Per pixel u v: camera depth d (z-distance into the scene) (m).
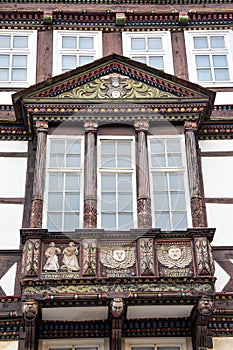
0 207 15.18
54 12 18.25
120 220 14.20
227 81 17.52
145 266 13.33
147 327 13.76
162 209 14.40
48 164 14.83
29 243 13.56
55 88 15.61
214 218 15.17
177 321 13.81
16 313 13.80
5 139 16.09
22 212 15.15
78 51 17.95
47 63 17.70
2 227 14.94
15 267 14.47
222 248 14.77
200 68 17.77
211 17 18.48
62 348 13.59
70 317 13.64
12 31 18.12
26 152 15.97
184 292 13.15
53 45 17.97
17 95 15.45
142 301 13.21
